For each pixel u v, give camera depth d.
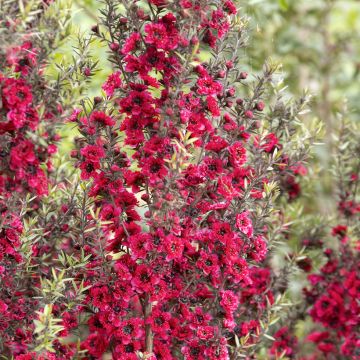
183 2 0.80
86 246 0.85
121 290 0.83
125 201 0.83
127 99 0.82
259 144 0.87
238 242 0.85
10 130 0.80
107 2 0.85
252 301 0.93
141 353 0.82
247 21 0.89
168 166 0.81
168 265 0.83
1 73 0.79
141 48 0.83
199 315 0.85
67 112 0.80
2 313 0.83
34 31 0.80
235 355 0.87
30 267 0.85
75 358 0.86
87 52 0.85
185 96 0.83
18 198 0.83
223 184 0.82
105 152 0.84
